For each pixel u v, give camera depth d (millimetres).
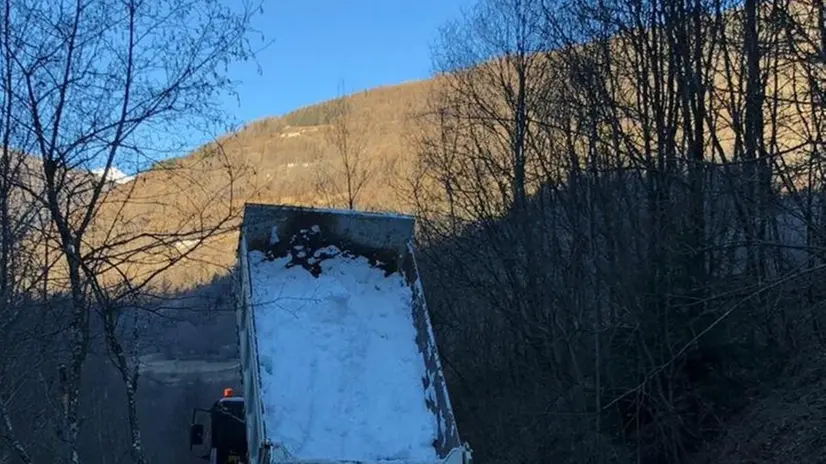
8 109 6387
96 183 6512
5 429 6863
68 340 6938
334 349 8492
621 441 11719
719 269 11461
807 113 11172
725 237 11398
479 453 15773
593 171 13188
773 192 10055
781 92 11484
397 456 7578
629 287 11594
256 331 8422
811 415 9430
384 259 9852
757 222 11055
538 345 15594
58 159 6418
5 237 6512
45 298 6715
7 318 6484
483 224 17641
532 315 15703
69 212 6504
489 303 17375
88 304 6691
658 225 11250
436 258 18562
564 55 15070
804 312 9906
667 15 12641
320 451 7492
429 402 8109
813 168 9555
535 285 15719
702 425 10969
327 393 8031
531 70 17500
